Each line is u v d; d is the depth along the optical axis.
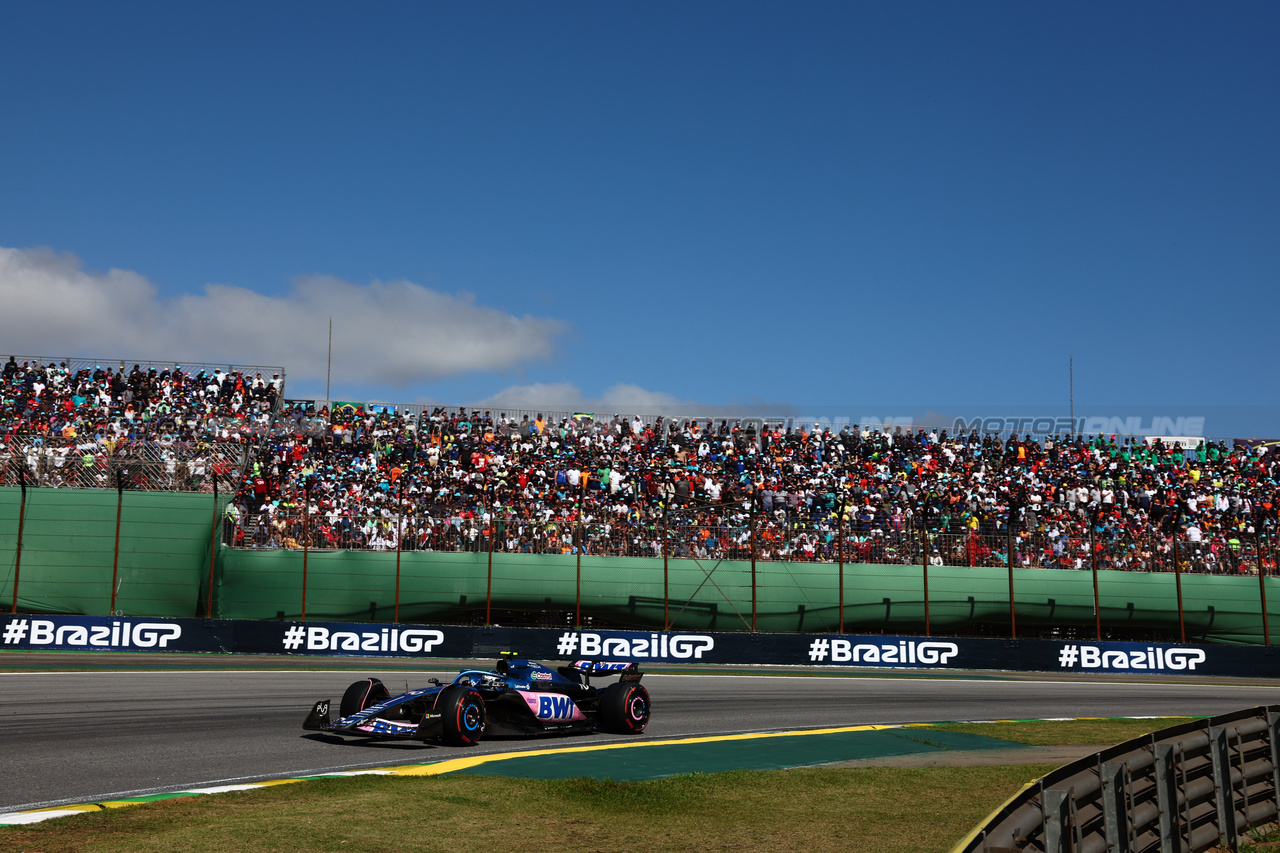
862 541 29.62
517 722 12.43
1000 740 14.67
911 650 27.64
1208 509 36.28
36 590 25.06
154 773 9.69
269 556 26.45
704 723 15.10
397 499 31.06
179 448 28.44
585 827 8.06
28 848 6.70
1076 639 29.80
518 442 37.16
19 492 25.61
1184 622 29.61
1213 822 8.66
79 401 33.38
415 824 7.70
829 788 10.27
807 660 27.17
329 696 16.56
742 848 7.73
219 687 17.19
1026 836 5.92
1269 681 27.83
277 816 7.70
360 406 37.31
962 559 29.61
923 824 8.81
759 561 28.83
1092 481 38.34
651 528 28.67
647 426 39.94
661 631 26.78
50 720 12.77
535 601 27.30
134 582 25.67
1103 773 7.19
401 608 26.73
